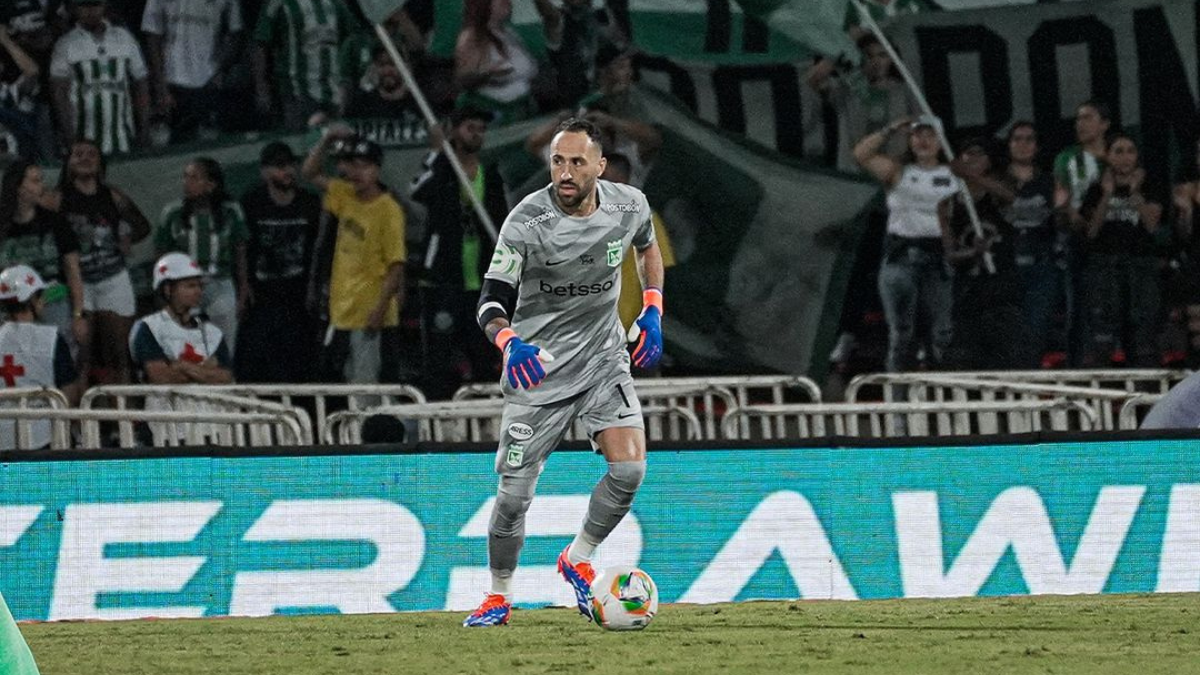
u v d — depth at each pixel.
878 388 40.59
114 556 24.80
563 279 20.91
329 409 38.88
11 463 24.81
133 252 38.56
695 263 40.34
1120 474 26.00
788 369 40.53
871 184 40.47
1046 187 40.41
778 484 25.69
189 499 24.97
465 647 20.47
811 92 40.56
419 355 39.34
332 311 39.00
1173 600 24.94
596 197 20.95
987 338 40.28
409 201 39.34
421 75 39.53
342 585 25.06
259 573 24.98
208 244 38.62
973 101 40.41
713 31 40.38
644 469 21.44
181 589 24.83
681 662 18.88
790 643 20.56
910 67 40.50
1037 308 40.38
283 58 39.09
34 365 35.66
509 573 22.61
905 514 25.81
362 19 39.25
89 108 38.41
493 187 39.56
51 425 32.00
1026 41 40.47
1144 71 40.38
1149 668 18.28
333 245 39.00
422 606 25.16
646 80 40.22
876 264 40.69
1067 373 36.31
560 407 21.39
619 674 17.98
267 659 19.70
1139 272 40.47
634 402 21.59
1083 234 40.34
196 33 38.91
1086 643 20.44
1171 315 40.47
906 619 22.98
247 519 25.02
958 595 25.78
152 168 38.59
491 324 20.59
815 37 40.56
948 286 40.34
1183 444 26.06
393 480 25.27
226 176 38.84
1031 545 25.89
